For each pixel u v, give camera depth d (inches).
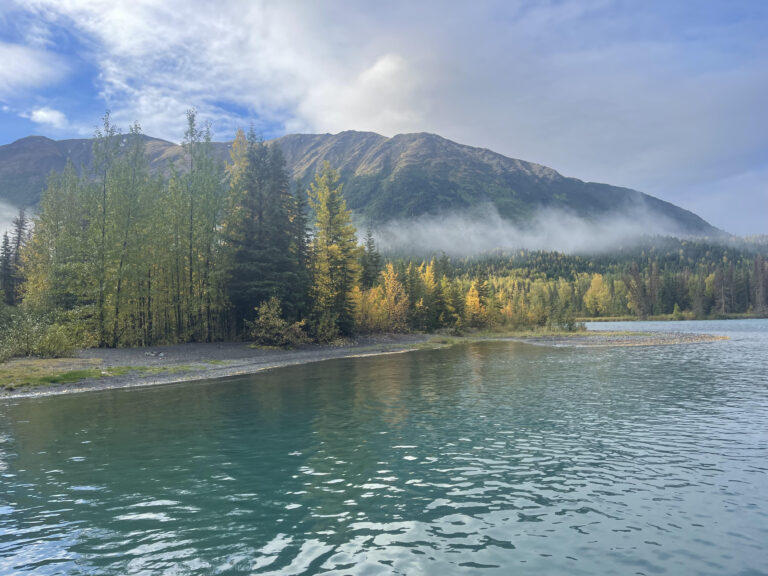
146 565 268.4
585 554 280.1
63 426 641.0
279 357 1627.7
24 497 380.8
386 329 2854.3
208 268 1907.0
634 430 589.9
